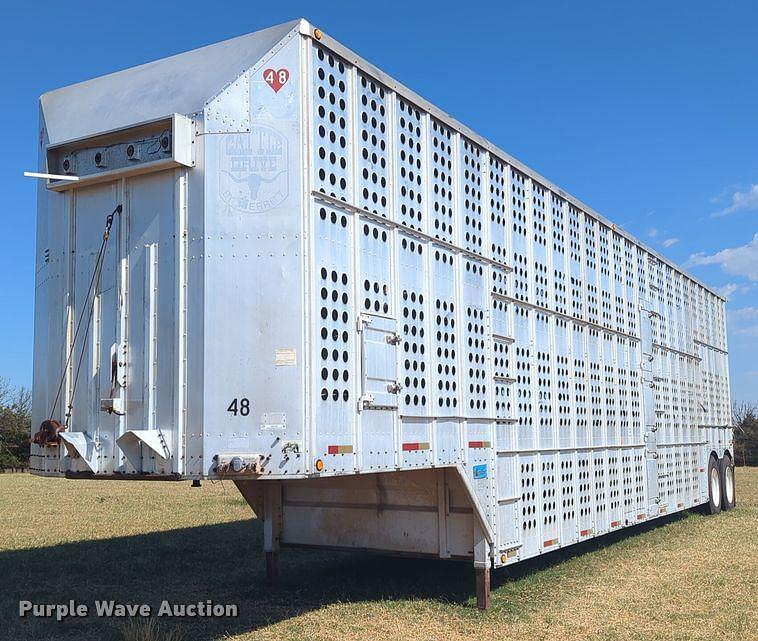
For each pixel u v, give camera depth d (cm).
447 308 745
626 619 744
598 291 1116
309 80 587
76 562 1033
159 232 591
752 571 970
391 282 662
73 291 630
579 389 1023
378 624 719
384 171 666
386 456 632
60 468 615
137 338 593
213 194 573
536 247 944
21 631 708
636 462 1191
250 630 702
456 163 786
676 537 1249
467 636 686
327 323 579
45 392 640
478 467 766
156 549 1141
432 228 731
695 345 1555
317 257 577
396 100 693
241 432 554
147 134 600
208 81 593
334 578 921
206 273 568
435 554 786
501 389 827
